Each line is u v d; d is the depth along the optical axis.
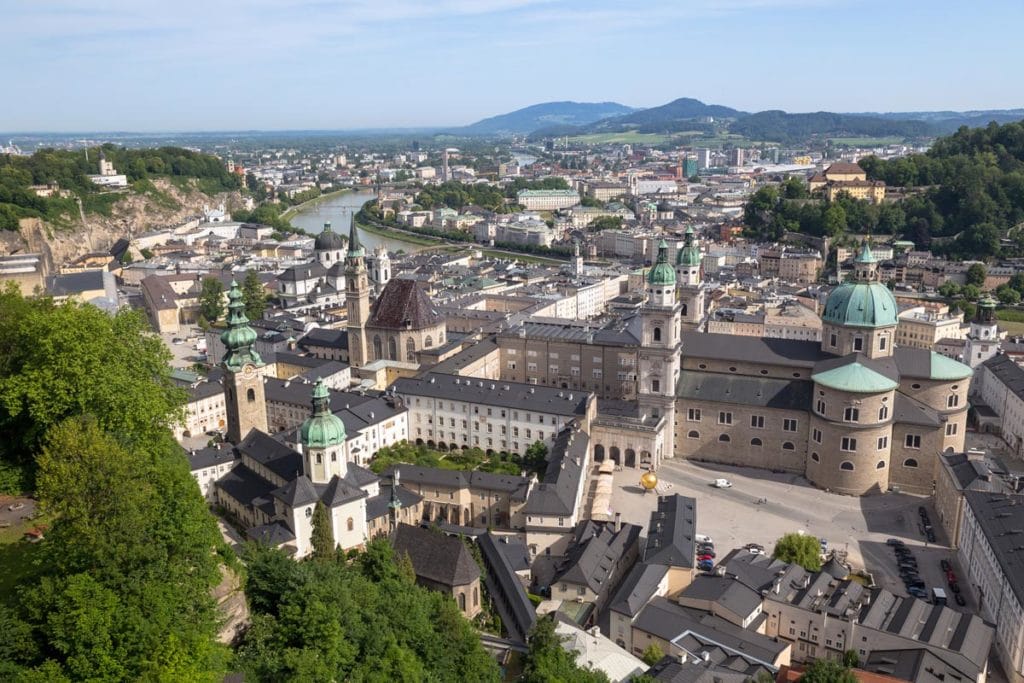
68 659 84.06
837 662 136.50
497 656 139.12
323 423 170.12
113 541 91.31
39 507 93.69
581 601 160.38
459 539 161.00
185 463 133.00
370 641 111.38
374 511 185.00
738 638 142.62
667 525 178.00
